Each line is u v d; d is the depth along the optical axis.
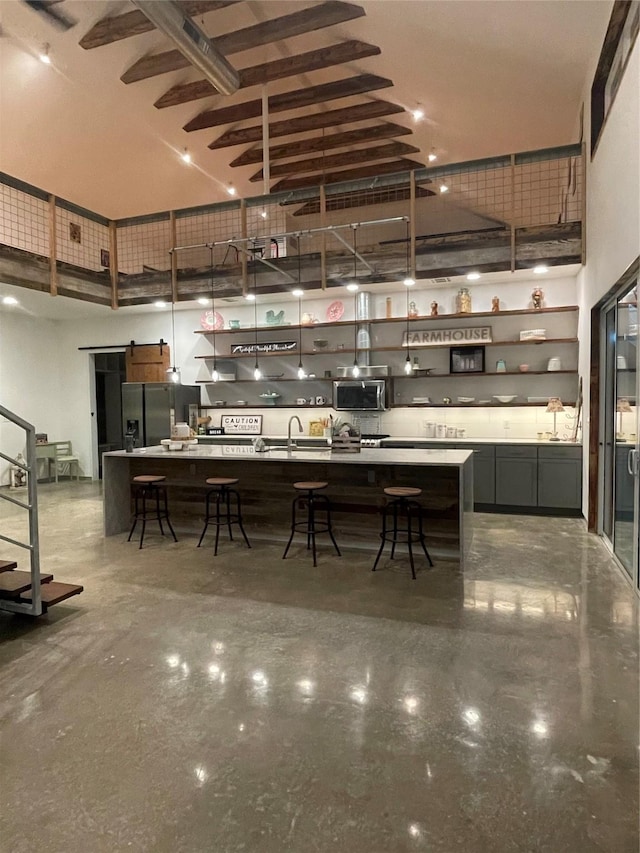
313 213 9.07
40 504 7.00
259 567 4.28
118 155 7.02
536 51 5.02
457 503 4.44
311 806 1.76
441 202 8.84
